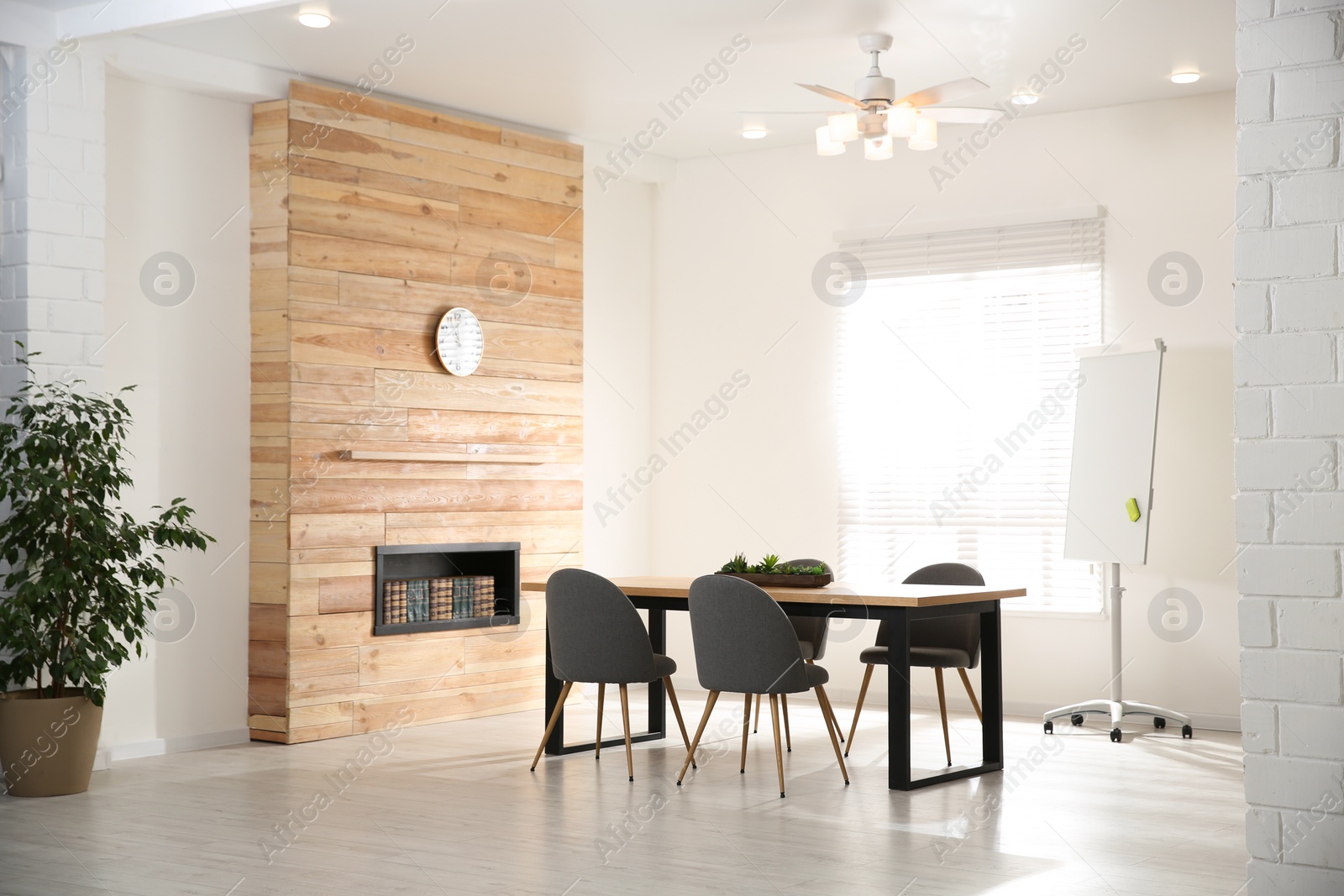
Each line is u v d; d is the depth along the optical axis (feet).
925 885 12.55
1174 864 13.33
